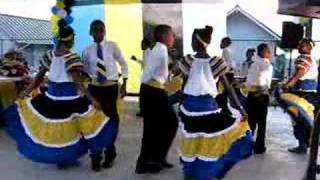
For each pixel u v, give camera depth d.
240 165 5.54
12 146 6.27
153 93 4.99
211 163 4.49
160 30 4.92
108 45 5.09
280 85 6.17
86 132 5.04
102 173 5.11
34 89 5.18
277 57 10.98
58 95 4.94
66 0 5.70
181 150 4.63
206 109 4.49
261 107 5.94
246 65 8.32
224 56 7.10
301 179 4.86
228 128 4.50
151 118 5.05
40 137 4.98
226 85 4.55
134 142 6.58
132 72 11.52
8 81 7.26
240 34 17.80
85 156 5.73
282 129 7.82
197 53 4.54
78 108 4.98
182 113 4.59
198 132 4.51
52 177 4.95
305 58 5.81
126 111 9.32
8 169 5.22
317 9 5.74
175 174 5.11
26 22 18.20
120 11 11.11
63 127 4.95
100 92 5.07
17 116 5.14
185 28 10.47
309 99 5.88
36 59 16.47
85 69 5.08
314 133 4.48
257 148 6.09
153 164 5.15
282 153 6.15
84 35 10.51
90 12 10.56
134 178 4.95
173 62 5.30
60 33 4.91
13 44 15.80
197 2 7.53
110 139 5.14
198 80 4.47
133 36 11.26
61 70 4.91
